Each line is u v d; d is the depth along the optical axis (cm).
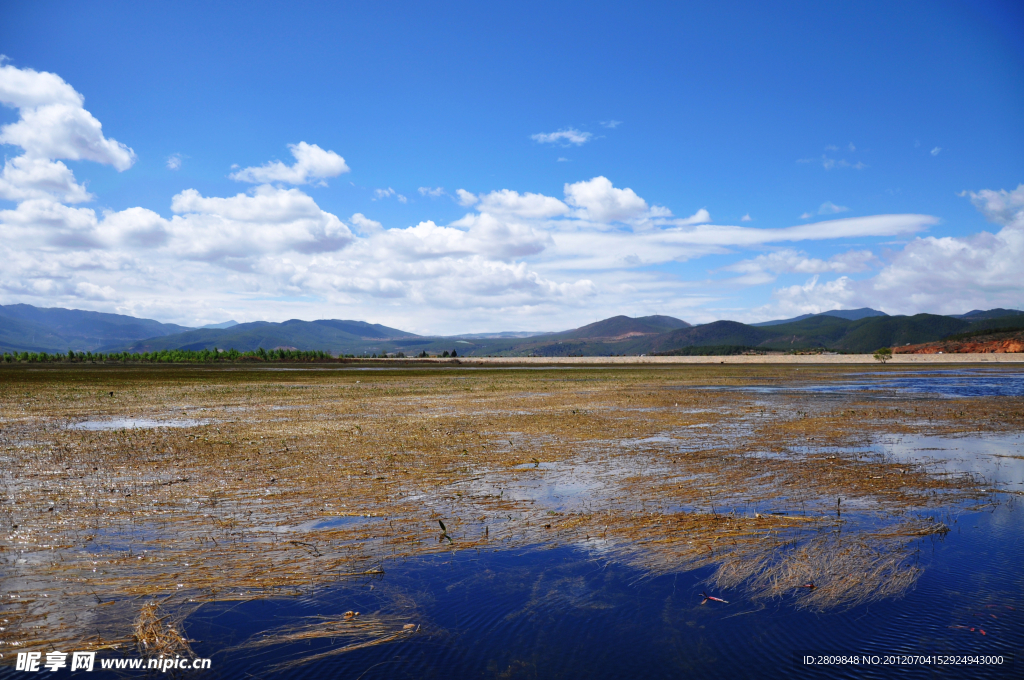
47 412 2780
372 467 1467
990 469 1452
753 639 598
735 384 5162
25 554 826
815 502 1134
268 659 554
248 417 2591
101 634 604
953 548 869
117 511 1049
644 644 588
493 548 866
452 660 555
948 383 5253
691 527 967
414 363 14512
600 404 3222
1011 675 521
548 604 681
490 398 3653
